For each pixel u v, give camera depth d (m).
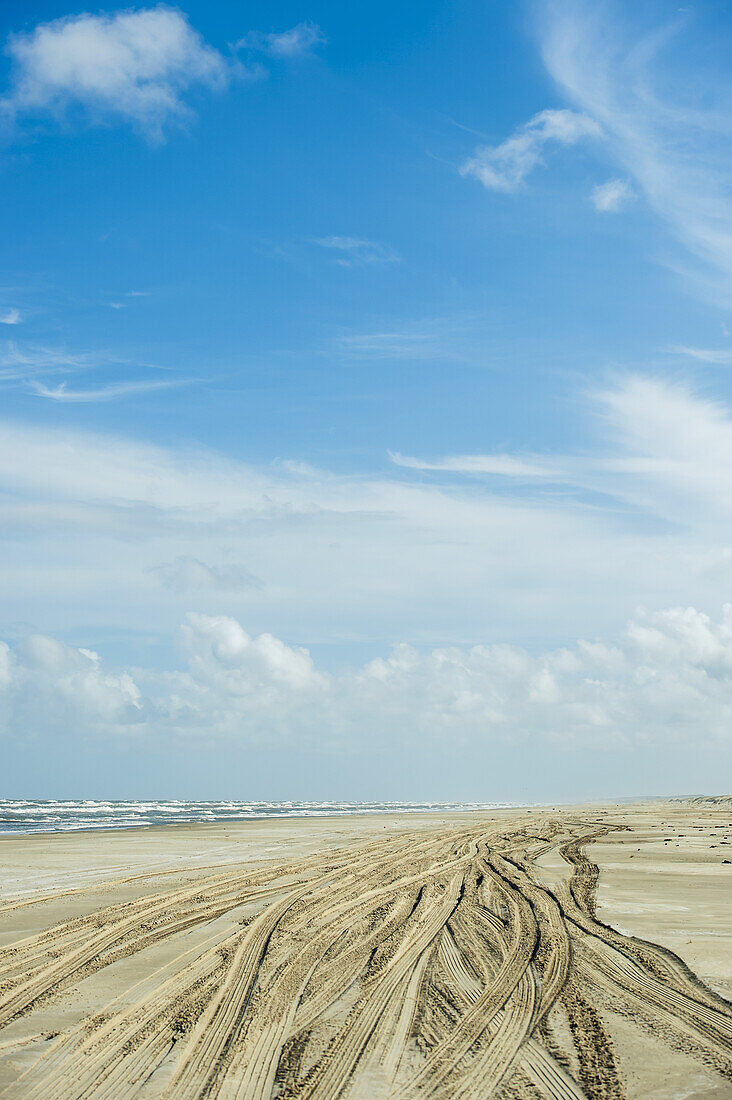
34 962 14.99
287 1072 9.59
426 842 41.62
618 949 15.74
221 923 18.78
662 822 59.44
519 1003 12.29
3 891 23.86
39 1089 9.08
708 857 32.50
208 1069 9.68
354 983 13.48
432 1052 10.24
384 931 17.83
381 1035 10.88
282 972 14.21
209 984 13.42
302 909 20.70
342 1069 9.68
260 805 191.00
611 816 71.25
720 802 141.50
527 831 49.62
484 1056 10.10
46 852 36.25
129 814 104.69
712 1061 9.95
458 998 12.56
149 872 28.61
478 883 25.41
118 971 14.30
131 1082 9.28
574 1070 9.65
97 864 31.33
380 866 30.48
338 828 55.59
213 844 41.09
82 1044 10.53
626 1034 10.89
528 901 21.69
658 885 24.31
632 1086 9.18
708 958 14.91
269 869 29.55
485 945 16.31
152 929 18.05
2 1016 11.73
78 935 17.41
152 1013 11.85
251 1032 11.00
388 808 176.12
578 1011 11.87
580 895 22.41
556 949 15.80
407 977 13.84
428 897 22.62
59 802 167.88
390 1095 8.92
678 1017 11.60
